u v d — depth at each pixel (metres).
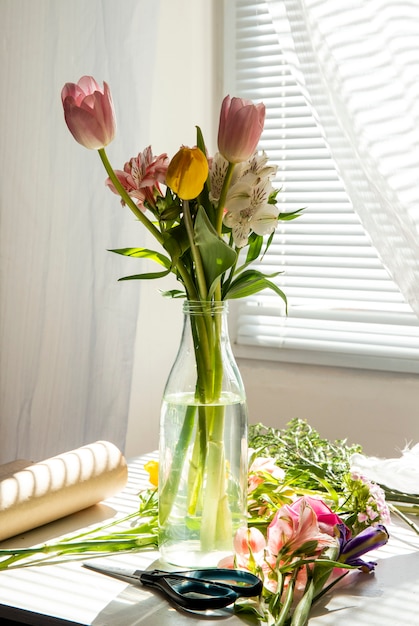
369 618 0.77
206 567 0.89
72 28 1.83
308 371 2.01
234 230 0.88
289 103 2.05
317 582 0.80
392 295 1.95
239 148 0.84
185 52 2.03
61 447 1.90
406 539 1.02
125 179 0.91
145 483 1.24
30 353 1.92
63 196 1.87
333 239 2.00
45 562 0.93
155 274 0.92
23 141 1.89
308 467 1.11
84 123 0.85
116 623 0.76
